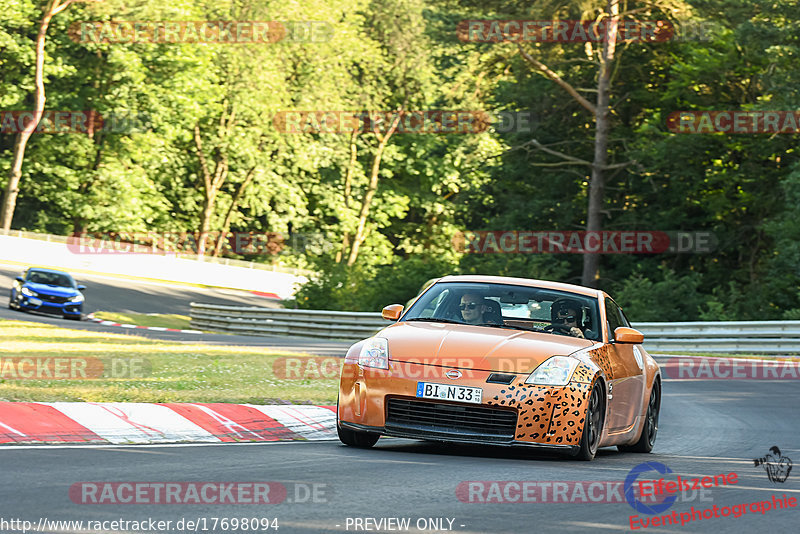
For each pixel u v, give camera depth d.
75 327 77.25
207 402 31.11
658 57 123.00
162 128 184.25
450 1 122.94
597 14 114.44
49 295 96.75
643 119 127.00
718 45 116.25
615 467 24.31
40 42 171.25
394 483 19.77
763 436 34.25
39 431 24.59
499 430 24.38
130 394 30.92
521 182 132.12
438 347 25.28
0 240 146.75
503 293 28.91
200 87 185.62
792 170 106.88
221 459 22.36
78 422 26.02
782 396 48.03
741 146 112.50
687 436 34.44
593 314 28.77
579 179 128.50
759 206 114.44
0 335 57.03
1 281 124.50
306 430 30.00
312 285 112.50
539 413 24.28
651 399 30.89
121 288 141.25
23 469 19.39
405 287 111.75
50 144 184.12
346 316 92.12
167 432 26.70
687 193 120.25
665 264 121.00
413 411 24.75
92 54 183.38
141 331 81.69
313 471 20.98
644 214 124.94
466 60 128.88
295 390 38.31
